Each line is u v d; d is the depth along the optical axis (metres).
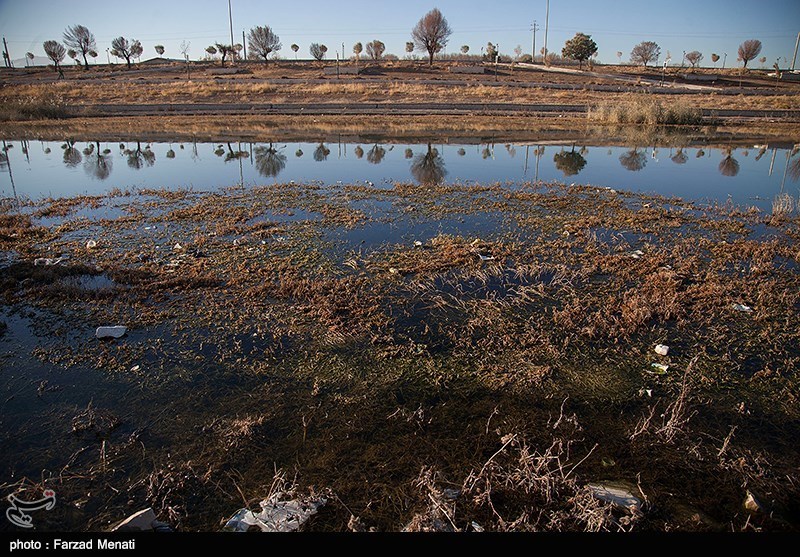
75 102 32.00
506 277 6.52
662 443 3.71
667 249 7.51
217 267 6.73
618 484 3.36
